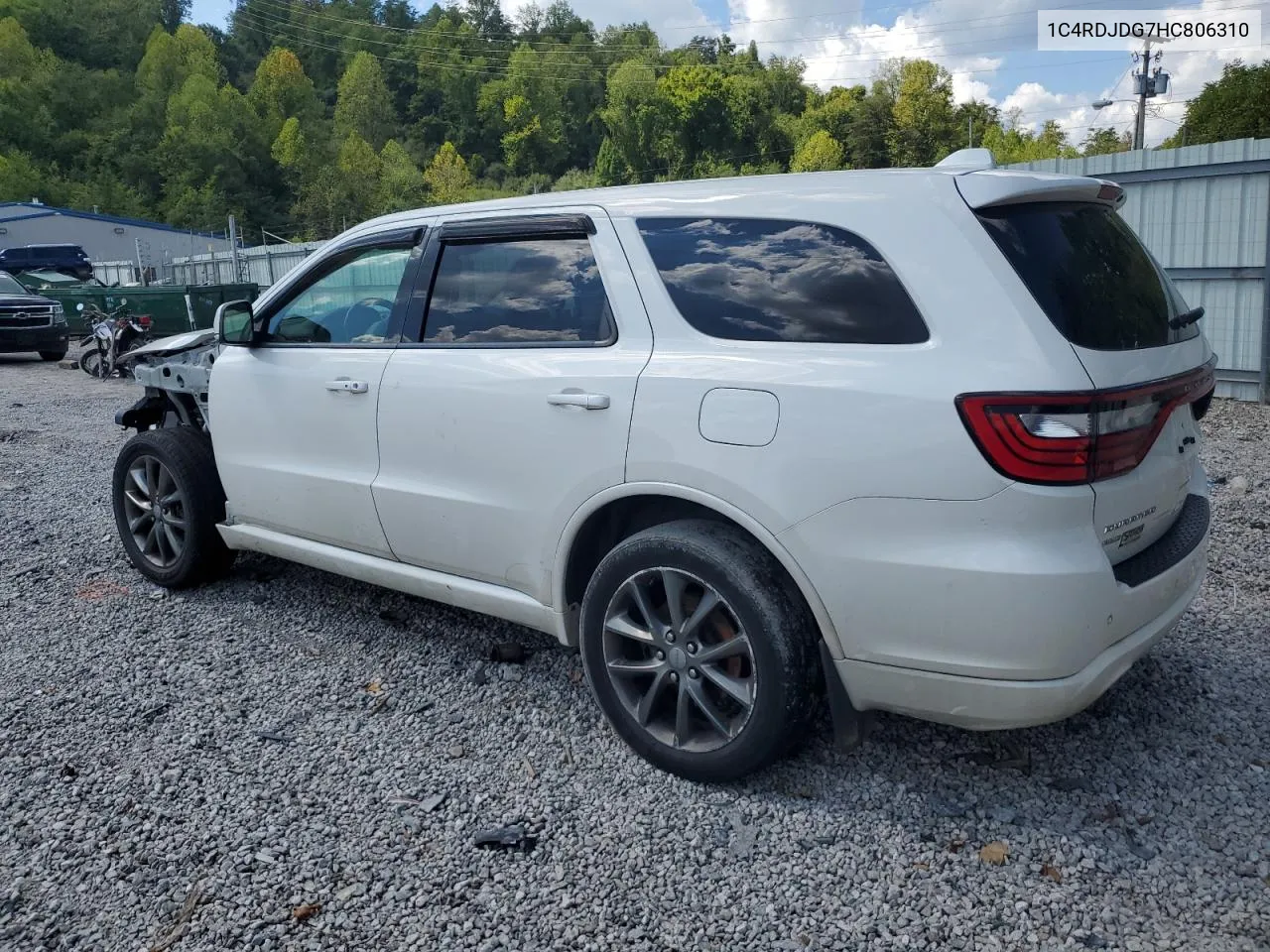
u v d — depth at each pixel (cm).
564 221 354
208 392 481
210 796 324
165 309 1944
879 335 283
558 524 344
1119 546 288
